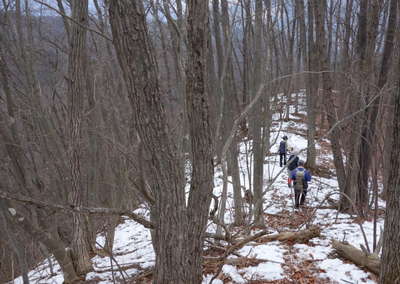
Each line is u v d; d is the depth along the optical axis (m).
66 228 6.29
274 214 8.15
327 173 12.88
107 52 7.28
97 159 7.14
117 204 6.05
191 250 2.44
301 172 8.35
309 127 12.40
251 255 4.81
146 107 2.05
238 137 6.93
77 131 5.07
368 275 4.00
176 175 2.25
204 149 2.37
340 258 4.57
